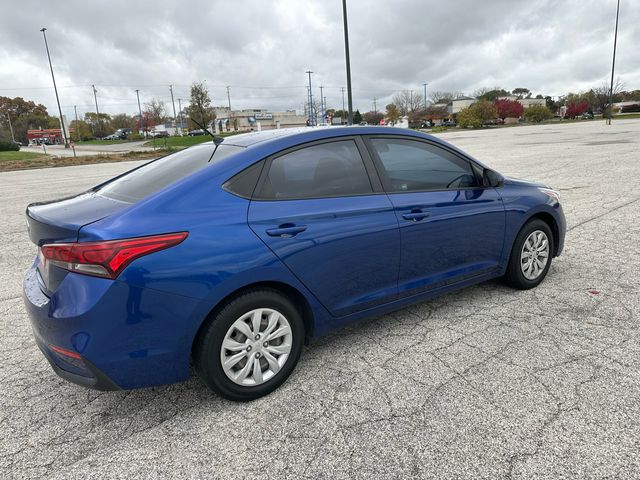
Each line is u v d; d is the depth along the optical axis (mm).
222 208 2643
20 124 112000
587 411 2551
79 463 2344
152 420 2674
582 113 93125
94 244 2312
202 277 2490
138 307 2373
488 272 3988
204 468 2273
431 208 3443
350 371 3086
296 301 3004
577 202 8320
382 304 3342
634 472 2115
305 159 3018
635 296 4082
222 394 2713
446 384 2875
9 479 2244
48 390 3029
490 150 21203
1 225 8383
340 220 2992
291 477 2188
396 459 2270
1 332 3912
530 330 3529
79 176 18875
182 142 56438
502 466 2189
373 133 3363
